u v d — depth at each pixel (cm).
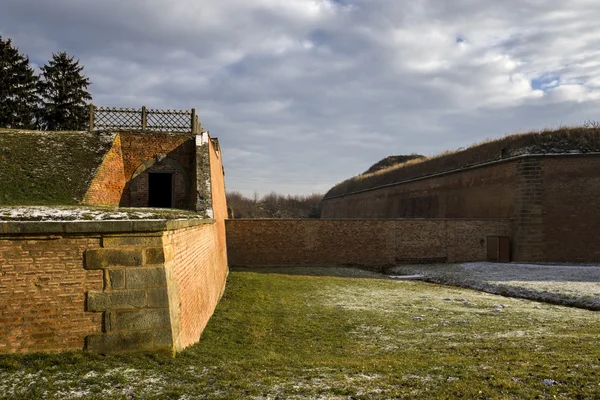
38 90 4166
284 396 504
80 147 1616
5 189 1242
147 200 1773
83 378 530
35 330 585
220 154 2603
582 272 2139
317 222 2805
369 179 6012
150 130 1817
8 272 582
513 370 605
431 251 2875
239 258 2723
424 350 804
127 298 611
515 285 1762
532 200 2811
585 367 614
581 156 2806
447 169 3944
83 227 598
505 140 3328
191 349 707
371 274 2461
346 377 576
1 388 499
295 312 1221
